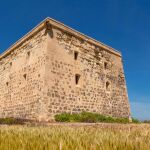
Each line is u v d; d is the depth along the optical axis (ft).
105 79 70.49
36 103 50.85
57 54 55.67
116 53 80.33
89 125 27.61
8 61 74.33
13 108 61.93
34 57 57.62
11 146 4.78
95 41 70.85
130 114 76.43
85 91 60.90
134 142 4.64
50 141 5.09
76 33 63.77
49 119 48.06
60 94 52.95
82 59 63.41
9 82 69.00
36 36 59.72
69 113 53.67
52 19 56.95
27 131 9.07
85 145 4.51
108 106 67.77
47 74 51.42
